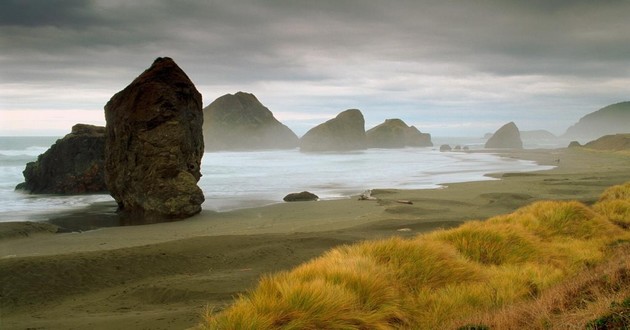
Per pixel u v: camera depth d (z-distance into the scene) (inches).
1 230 917.2
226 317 230.5
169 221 1146.7
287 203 1346.0
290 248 682.8
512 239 461.4
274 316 228.1
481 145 7652.6
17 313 454.9
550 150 4845.0
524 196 1317.7
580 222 581.0
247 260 627.8
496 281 328.5
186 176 1251.2
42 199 1550.2
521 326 213.3
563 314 204.5
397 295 283.7
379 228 845.8
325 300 242.1
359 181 1967.3
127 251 650.8
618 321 181.0
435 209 1143.0
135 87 1317.7
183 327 360.5
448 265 347.9
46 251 778.2
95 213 1283.2
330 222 1007.6
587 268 364.2
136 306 461.1
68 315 439.2
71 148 1716.3
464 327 225.6
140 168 1256.2
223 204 1378.0
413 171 2440.9
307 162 3235.7
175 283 517.7
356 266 307.3
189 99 1380.4
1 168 2464.3
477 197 1348.4
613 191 981.8
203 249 673.6
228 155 4338.1
